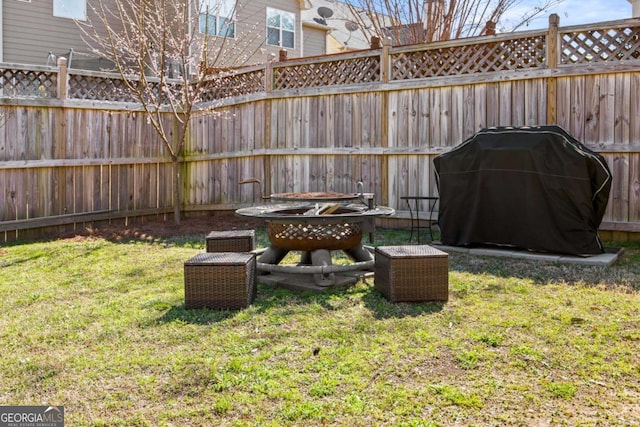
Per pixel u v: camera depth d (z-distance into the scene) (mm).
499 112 6773
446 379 2529
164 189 9203
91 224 8211
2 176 7238
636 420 2121
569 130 6344
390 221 7773
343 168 7938
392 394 2373
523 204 5637
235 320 3488
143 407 2309
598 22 6098
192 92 9016
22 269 5383
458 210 6125
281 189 8406
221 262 3748
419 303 3828
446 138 7156
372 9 12266
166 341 3107
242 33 12789
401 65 7496
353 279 4535
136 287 4523
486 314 3535
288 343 3039
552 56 6379
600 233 6309
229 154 8938
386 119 7586
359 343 3018
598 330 3174
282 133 8398
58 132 7762
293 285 4383
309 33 17719
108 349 2998
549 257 5355
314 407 2264
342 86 7875
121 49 9156
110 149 8391
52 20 11469
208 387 2480
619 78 6066
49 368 2736
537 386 2441
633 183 6043
